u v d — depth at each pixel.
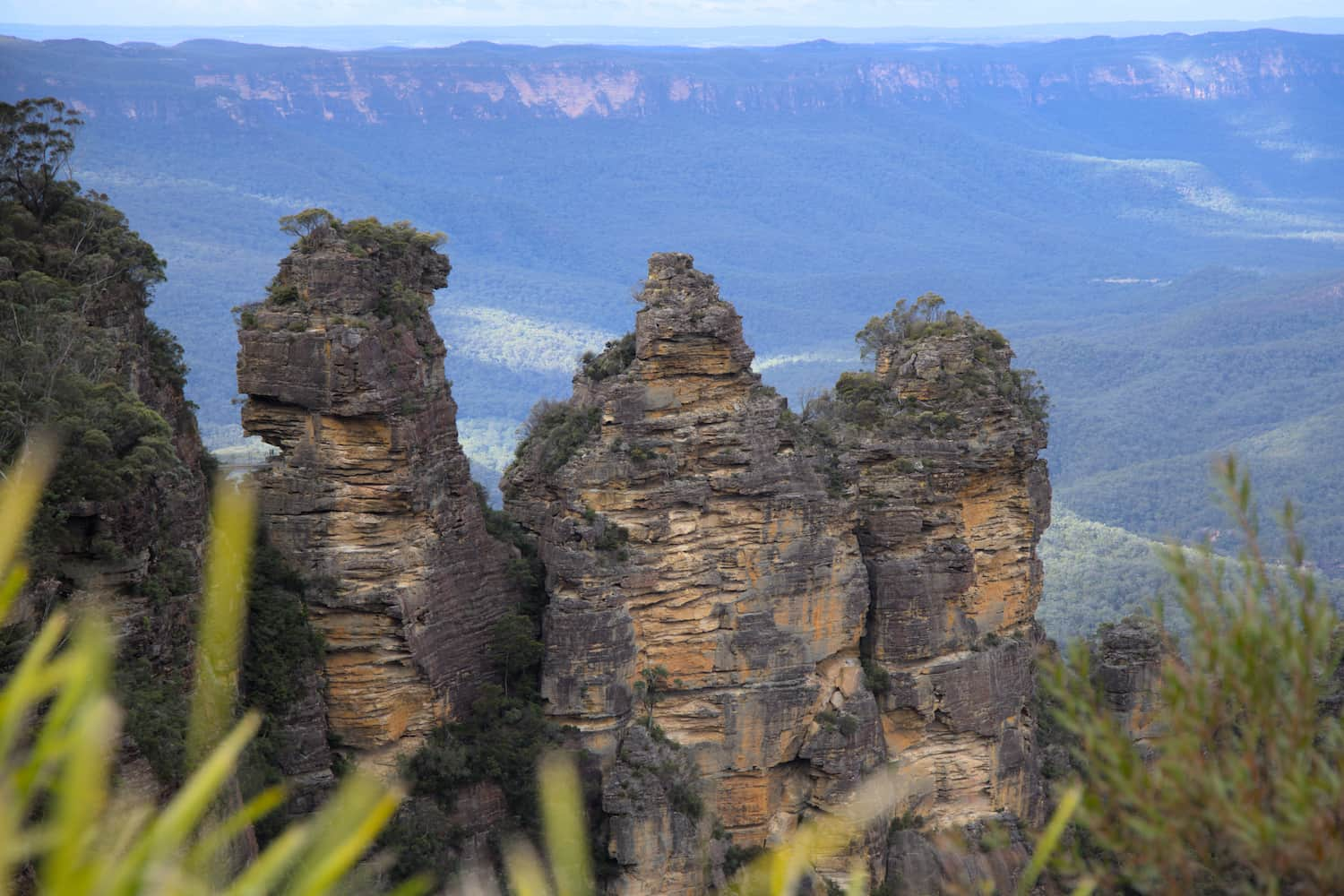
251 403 79.75
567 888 13.50
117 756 50.81
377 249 80.69
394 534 79.56
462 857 79.81
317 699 77.31
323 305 78.44
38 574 54.41
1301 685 23.56
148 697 55.12
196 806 11.20
